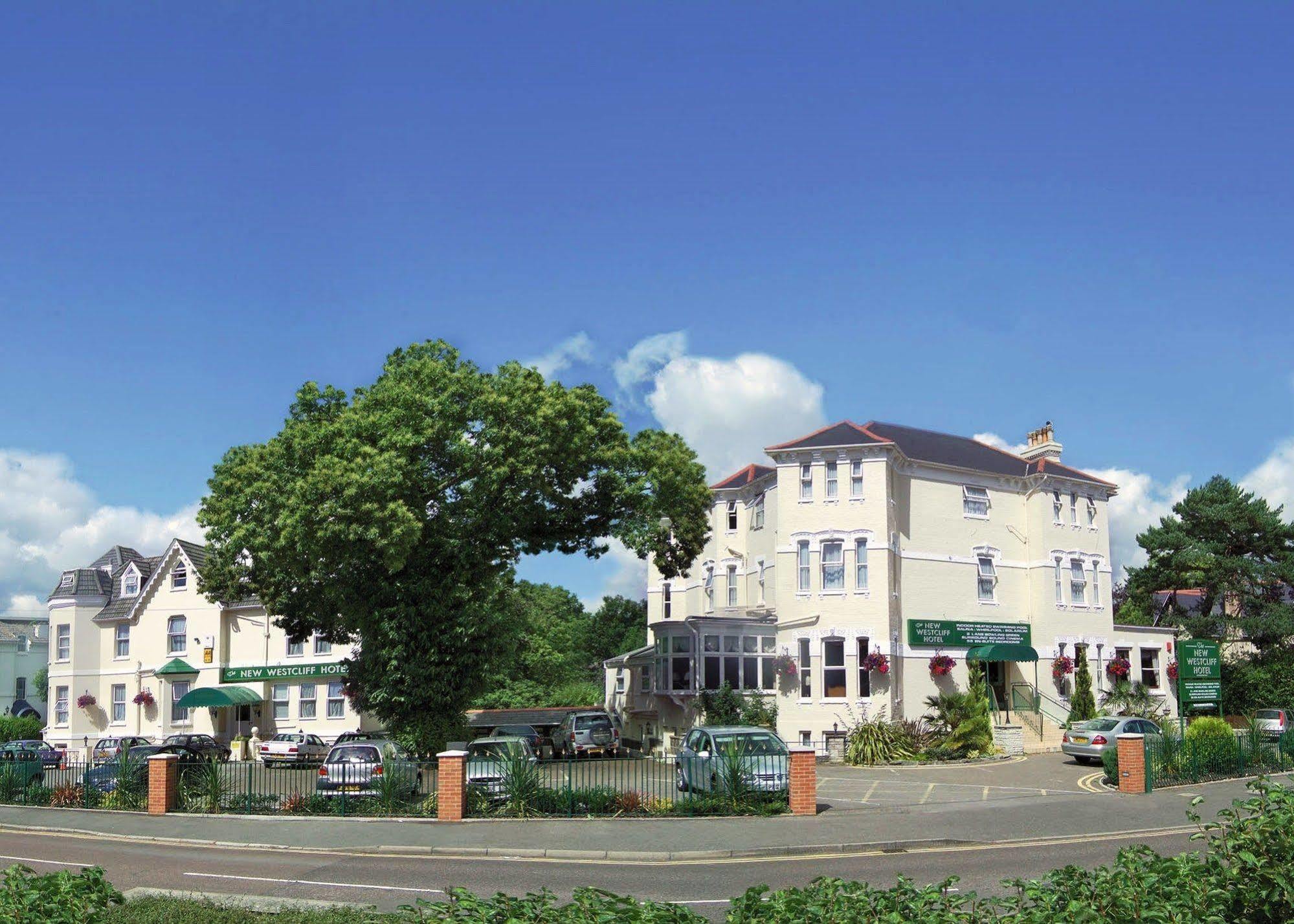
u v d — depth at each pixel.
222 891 15.57
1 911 8.77
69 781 29.28
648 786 27.00
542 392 33.06
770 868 17.33
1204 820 21.55
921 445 46.34
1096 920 7.49
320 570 31.95
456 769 23.41
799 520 42.22
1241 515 56.84
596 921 7.96
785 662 41.34
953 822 21.78
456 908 8.34
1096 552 47.22
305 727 49.56
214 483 38.22
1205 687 39.41
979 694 39.12
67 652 55.09
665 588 54.88
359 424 31.42
